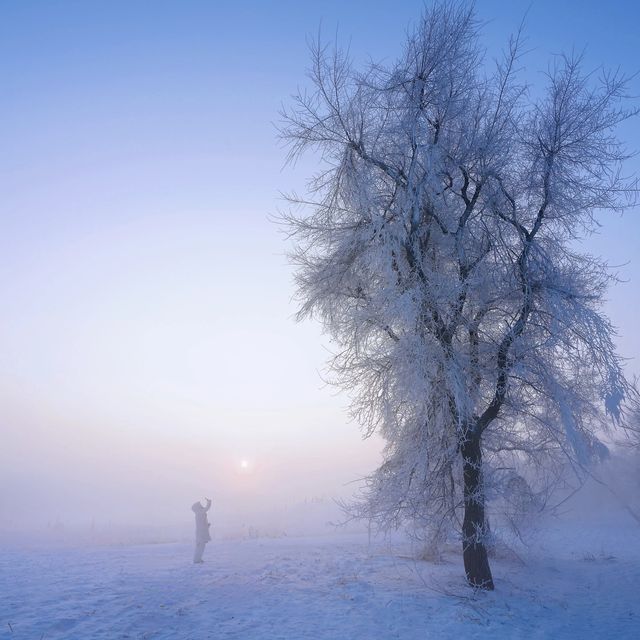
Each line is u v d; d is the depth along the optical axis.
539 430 11.74
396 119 11.51
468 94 11.54
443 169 11.30
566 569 14.10
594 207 11.43
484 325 11.70
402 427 11.76
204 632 7.81
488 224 11.79
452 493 11.20
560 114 11.50
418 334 10.57
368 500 11.14
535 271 11.23
